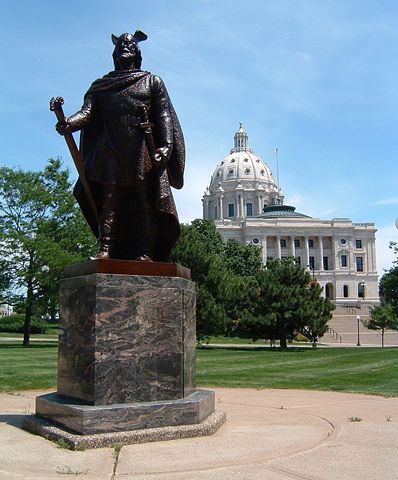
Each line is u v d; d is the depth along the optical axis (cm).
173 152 724
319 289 4088
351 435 640
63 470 474
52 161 3950
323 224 12294
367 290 12362
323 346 4497
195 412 623
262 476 460
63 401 631
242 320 3903
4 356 2419
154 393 625
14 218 3797
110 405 595
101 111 701
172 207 697
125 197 732
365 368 1933
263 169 15388
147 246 705
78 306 644
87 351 616
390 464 505
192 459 510
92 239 3909
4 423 714
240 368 1923
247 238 12025
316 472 475
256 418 771
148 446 558
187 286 686
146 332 632
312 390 1255
